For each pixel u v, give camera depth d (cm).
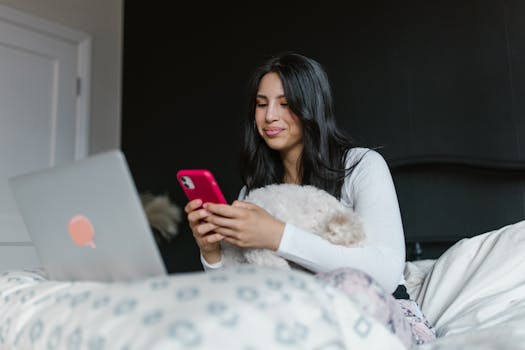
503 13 215
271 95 143
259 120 147
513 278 142
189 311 61
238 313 61
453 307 140
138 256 86
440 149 223
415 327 114
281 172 158
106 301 70
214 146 301
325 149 141
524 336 94
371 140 241
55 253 100
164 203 302
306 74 142
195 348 57
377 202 126
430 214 221
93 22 341
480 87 217
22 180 101
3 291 100
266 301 65
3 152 290
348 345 73
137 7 351
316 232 115
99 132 339
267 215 110
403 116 234
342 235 111
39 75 310
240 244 109
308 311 66
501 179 207
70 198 92
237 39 298
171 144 320
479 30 220
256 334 60
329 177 138
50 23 314
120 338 61
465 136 218
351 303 77
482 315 128
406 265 186
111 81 349
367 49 247
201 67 313
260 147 158
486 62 217
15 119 297
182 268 302
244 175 161
